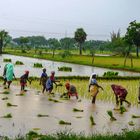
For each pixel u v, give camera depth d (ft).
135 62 301.84
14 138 46.21
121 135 46.70
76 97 86.07
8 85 97.19
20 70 187.73
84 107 75.25
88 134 51.39
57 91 96.68
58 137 44.39
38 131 52.90
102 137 44.57
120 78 147.02
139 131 48.62
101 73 193.36
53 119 61.93
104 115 67.77
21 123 57.47
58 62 286.87
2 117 60.90
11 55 391.65
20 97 83.56
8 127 54.39
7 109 68.18
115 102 83.41
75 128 56.18
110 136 45.73
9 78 96.84
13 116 62.39
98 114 68.49
